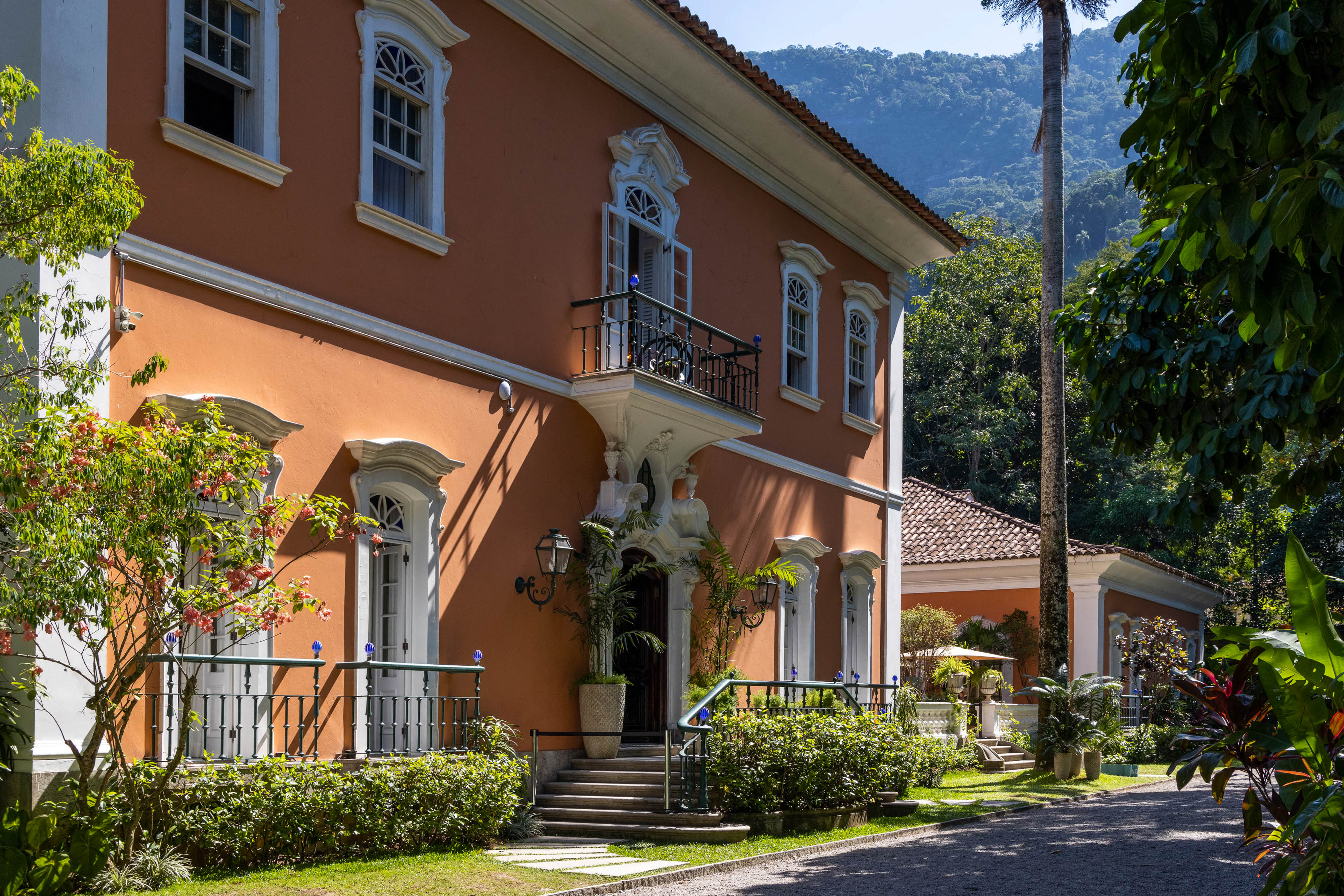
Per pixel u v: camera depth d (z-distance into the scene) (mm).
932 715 19750
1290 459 19656
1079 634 25922
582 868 9461
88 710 8180
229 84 10039
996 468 44156
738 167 16469
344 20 10891
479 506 11992
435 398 11594
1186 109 4980
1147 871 9953
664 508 14289
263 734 9570
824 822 12359
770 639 16438
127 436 7141
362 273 10906
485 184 12359
